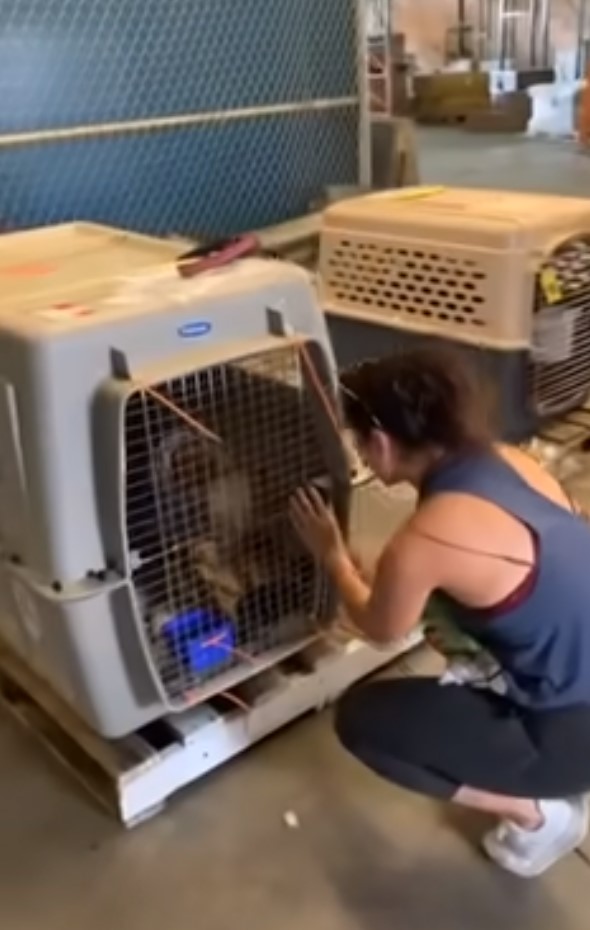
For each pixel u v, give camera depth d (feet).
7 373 4.72
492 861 5.44
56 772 6.26
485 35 43.55
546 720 4.68
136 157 11.71
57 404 4.62
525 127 38.58
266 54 12.64
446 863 5.48
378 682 5.26
